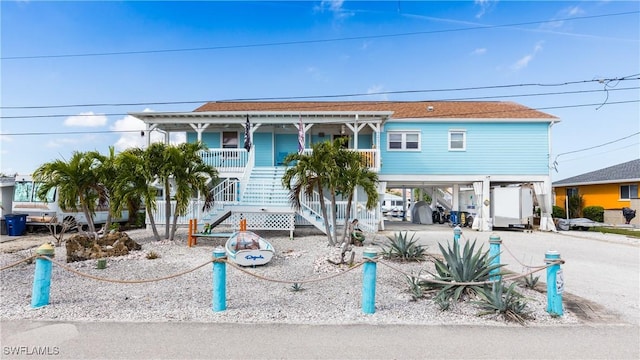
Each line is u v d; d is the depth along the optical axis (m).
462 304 5.53
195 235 11.37
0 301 5.68
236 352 3.94
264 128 19.19
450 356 3.87
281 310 5.31
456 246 6.24
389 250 9.92
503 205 18.38
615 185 23.55
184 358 3.80
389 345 4.13
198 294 6.22
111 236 10.03
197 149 11.77
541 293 6.37
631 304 5.82
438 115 19.17
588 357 3.87
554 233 17.31
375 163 16.23
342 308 5.42
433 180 18.73
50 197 15.89
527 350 4.03
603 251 11.73
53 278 7.37
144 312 5.18
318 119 16.58
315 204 14.93
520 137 18.72
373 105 22.00
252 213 14.03
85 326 4.64
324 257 9.52
